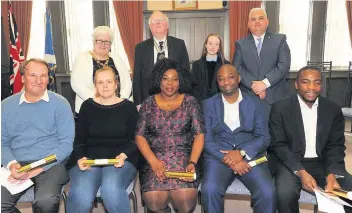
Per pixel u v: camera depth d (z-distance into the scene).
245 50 2.71
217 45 3.10
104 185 1.81
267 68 2.67
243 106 2.07
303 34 5.19
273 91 2.70
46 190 1.78
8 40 4.68
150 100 2.03
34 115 1.93
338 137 1.94
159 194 1.81
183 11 5.09
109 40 2.64
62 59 5.20
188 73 2.15
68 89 5.14
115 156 1.96
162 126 1.98
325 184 1.85
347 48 5.19
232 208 2.45
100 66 2.65
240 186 1.92
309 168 1.94
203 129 2.01
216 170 1.93
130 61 5.16
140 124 2.00
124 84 2.72
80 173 1.87
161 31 2.74
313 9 5.10
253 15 2.67
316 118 1.95
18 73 4.19
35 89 1.87
